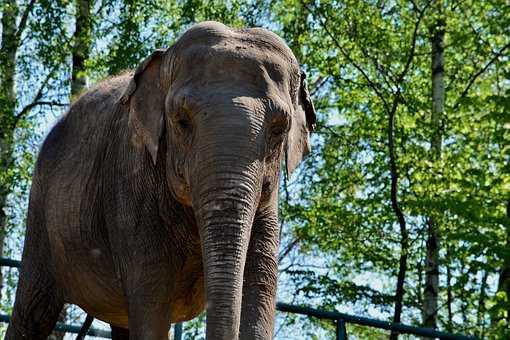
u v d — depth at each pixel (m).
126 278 7.78
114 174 8.01
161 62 7.52
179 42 7.43
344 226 21.03
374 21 21.41
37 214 8.84
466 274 18.69
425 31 22.28
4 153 20.42
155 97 7.48
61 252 8.49
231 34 7.36
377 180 21.98
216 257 6.77
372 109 22.41
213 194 6.83
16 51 21.97
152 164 7.68
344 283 20.58
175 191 7.32
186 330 20.50
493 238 17.97
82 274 8.37
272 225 7.63
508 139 19.48
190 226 7.68
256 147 6.92
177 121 7.14
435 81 21.58
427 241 20.78
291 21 22.47
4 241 21.73
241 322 7.49
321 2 21.22
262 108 7.02
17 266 10.28
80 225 8.27
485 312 19.69
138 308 7.66
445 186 19.98
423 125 20.81
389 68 21.47
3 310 21.00
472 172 19.70
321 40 21.75
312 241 21.44
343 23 21.38
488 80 23.66
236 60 7.15
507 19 20.59
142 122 7.48
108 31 20.62
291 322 22.44
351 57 21.97
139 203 7.76
